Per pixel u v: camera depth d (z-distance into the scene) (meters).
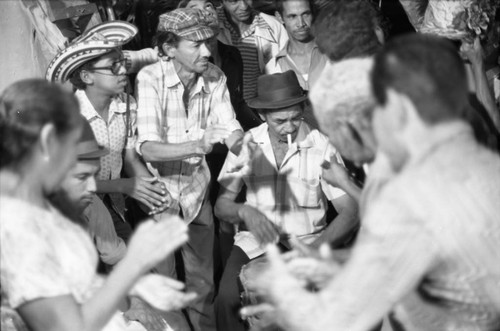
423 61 2.46
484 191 2.48
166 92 4.82
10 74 4.83
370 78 2.55
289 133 4.43
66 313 2.67
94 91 4.53
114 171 4.73
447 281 2.50
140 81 4.80
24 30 4.82
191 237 5.05
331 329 2.47
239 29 5.62
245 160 4.55
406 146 2.54
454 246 2.43
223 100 4.95
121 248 4.37
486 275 2.48
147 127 4.73
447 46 2.50
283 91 4.35
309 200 4.54
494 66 5.10
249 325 4.33
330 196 4.44
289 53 5.45
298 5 5.24
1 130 2.69
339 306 2.47
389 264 2.43
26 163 2.71
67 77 4.48
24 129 2.67
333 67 3.06
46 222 2.74
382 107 2.54
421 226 2.43
